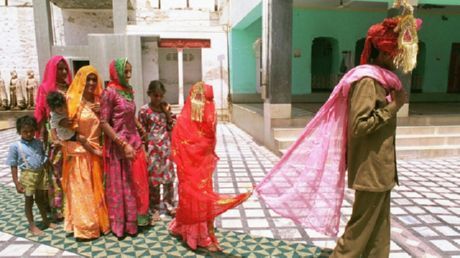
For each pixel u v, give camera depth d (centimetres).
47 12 1047
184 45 1233
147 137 377
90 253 309
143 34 1162
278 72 714
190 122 307
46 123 369
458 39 1200
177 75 1395
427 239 342
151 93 372
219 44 1255
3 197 457
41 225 369
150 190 379
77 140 331
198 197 302
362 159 232
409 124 757
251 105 1160
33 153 338
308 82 1166
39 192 351
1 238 339
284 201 272
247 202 439
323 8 1106
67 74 371
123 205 340
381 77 224
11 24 1251
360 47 1207
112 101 324
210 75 1269
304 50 1145
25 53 1268
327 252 313
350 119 229
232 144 828
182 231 328
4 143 845
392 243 334
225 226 369
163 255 306
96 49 995
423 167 614
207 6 1349
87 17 1297
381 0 749
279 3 695
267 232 355
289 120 730
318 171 266
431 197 460
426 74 1213
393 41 221
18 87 1224
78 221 330
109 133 322
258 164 631
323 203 267
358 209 242
